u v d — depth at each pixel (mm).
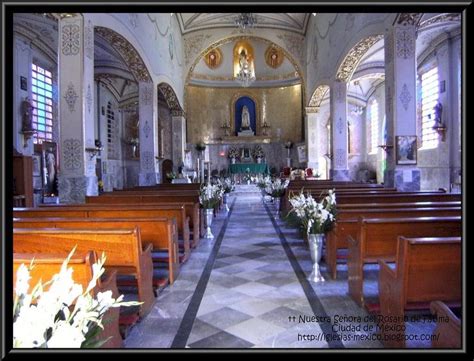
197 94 25625
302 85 21781
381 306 3479
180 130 21578
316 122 21125
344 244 5051
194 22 21406
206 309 4238
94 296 2740
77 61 8398
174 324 3857
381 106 20844
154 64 14867
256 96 26344
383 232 4035
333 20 14898
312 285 4988
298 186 10344
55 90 14758
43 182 12969
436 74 14703
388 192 7820
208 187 8734
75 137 8375
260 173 24453
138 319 3879
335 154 14961
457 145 13219
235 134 26375
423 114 15734
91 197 7848
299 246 7355
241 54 25641
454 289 2949
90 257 2729
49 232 3758
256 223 10273
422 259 2896
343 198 6691
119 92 21969
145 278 4090
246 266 5973
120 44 11742
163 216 5570
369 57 15891
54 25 11984
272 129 26156
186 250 6258
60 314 2234
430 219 4000
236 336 3566
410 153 9367
